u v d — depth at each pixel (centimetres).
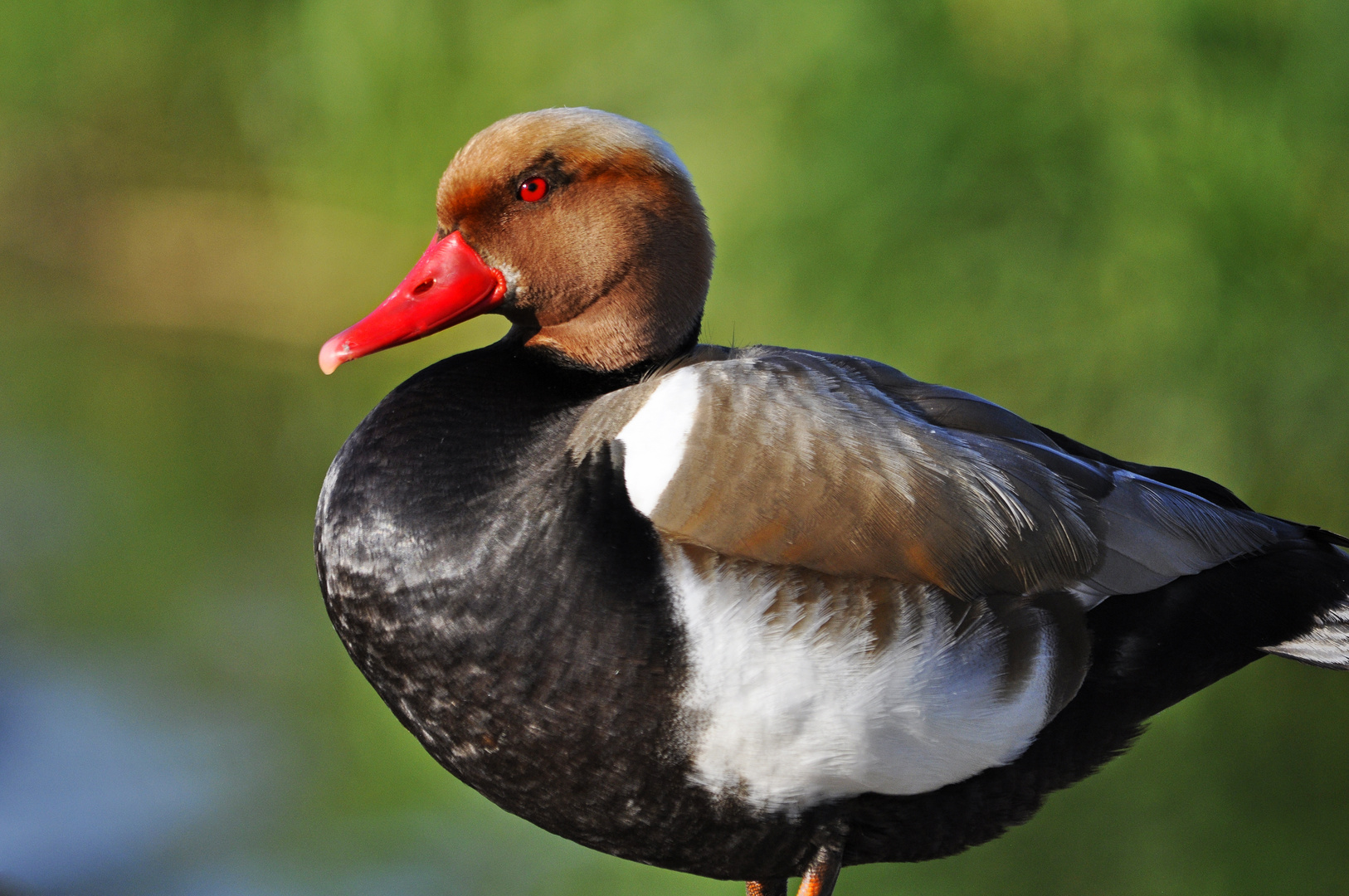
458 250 524
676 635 441
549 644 444
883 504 452
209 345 1828
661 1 1202
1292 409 1085
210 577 1315
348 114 1658
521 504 455
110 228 2077
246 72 1991
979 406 506
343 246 1870
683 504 448
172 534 1383
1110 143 1077
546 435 476
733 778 454
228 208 2022
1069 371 1086
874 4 1105
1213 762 1079
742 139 1139
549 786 462
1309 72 1077
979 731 464
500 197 517
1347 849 978
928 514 456
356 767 1088
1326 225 1093
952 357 1093
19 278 2011
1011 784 484
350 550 467
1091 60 1080
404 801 1075
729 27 1166
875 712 450
